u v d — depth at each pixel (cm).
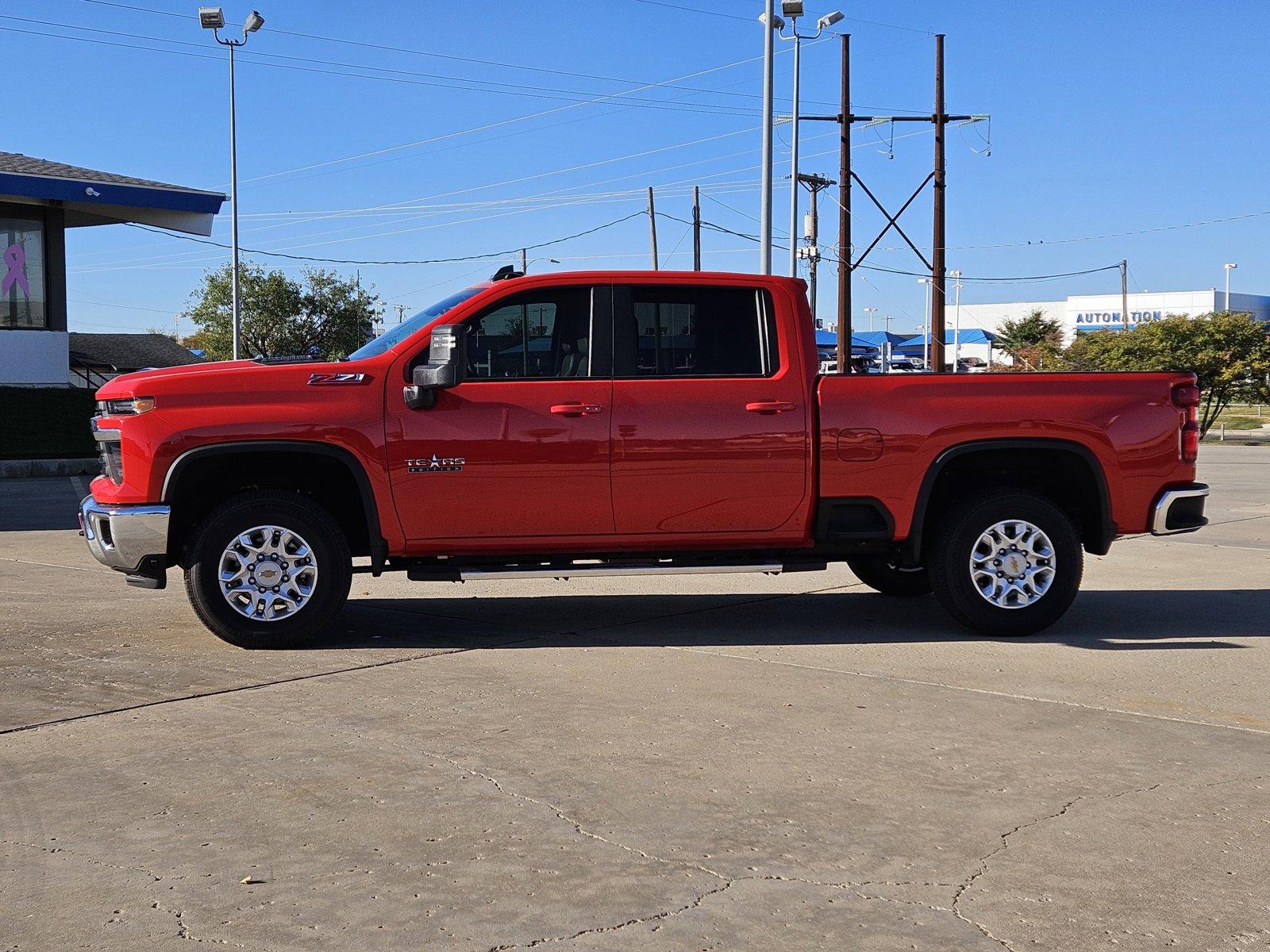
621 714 574
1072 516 801
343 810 444
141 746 521
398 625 796
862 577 919
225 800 454
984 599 753
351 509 755
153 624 794
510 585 981
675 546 741
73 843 414
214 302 5059
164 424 693
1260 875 390
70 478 2250
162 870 391
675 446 724
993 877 388
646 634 770
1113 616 839
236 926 352
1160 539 1287
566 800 456
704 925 353
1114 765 502
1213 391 4544
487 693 612
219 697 603
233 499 708
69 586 957
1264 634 776
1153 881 385
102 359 5109
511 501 719
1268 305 10162
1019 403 745
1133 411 756
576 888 378
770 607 873
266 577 709
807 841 417
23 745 522
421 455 710
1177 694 620
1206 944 343
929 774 489
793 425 733
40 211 2625
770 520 741
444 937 345
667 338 736
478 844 413
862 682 640
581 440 718
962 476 791
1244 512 1580
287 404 701
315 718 564
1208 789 472
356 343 5228
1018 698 610
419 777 481
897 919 358
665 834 423
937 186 3544
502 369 725
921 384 744
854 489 739
